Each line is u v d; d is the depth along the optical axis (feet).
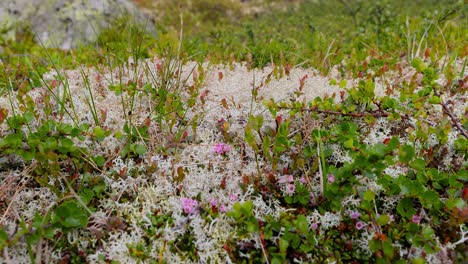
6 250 0.94
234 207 0.96
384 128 1.32
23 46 3.11
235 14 5.46
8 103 1.51
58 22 3.39
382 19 3.23
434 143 1.26
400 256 0.97
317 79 1.75
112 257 0.99
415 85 1.49
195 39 2.92
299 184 1.09
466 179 1.05
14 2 3.38
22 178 1.14
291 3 5.64
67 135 1.14
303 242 0.99
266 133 1.18
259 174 1.13
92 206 1.09
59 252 0.98
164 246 1.00
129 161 1.20
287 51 2.19
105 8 3.59
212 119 1.41
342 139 1.19
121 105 1.49
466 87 1.51
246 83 1.68
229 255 1.00
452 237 1.00
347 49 2.49
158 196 1.13
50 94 1.55
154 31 3.92
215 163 1.22
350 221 1.05
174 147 1.27
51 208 1.08
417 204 1.08
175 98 1.49
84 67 1.96
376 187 1.11
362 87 1.33
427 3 4.19
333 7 5.00
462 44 2.17
